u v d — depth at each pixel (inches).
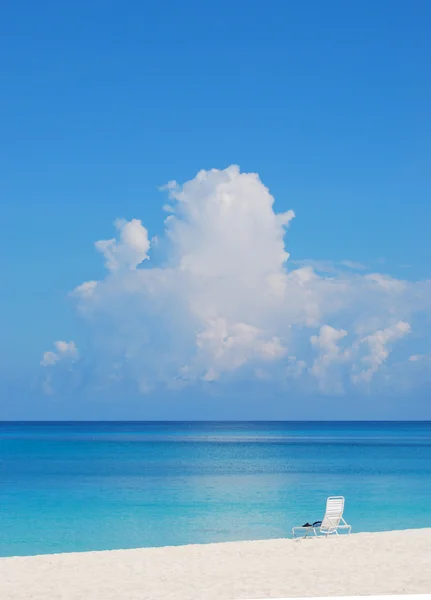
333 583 599.5
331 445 4239.7
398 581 604.4
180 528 1060.5
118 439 5201.8
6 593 588.1
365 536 857.5
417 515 1187.3
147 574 656.4
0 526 1100.5
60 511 1269.7
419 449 3708.2
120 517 1185.4
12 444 4266.7
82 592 587.5
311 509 1267.2
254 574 645.3
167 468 2338.8
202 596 563.5
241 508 1289.4
